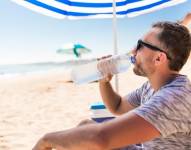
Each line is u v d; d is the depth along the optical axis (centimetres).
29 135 671
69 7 387
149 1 396
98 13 398
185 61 166
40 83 1694
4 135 669
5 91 1466
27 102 1132
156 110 149
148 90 204
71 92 1262
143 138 145
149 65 167
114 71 198
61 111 923
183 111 153
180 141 161
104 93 225
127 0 392
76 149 146
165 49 161
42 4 375
